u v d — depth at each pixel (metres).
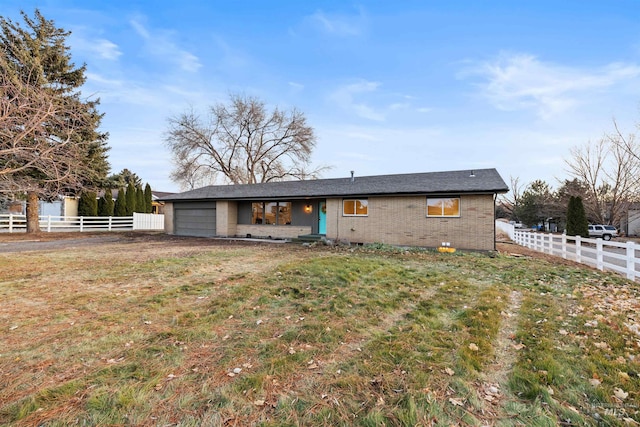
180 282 6.20
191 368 2.87
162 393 2.47
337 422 2.15
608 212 27.22
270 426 2.10
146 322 4.03
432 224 12.67
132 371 2.80
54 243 14.05
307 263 8.12
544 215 38.75
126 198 27.94
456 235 12.28
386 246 12.41
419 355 3.12
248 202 17.83
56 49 17.11
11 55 11.17
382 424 2.12
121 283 6.11
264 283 6.04
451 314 4.40
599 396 2.45
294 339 3.53
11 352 3.16
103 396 2.40
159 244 13.84
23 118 5.87
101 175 19.61
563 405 2.35
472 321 4.05
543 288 5.92
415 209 12.98
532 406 2.34
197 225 18.86
